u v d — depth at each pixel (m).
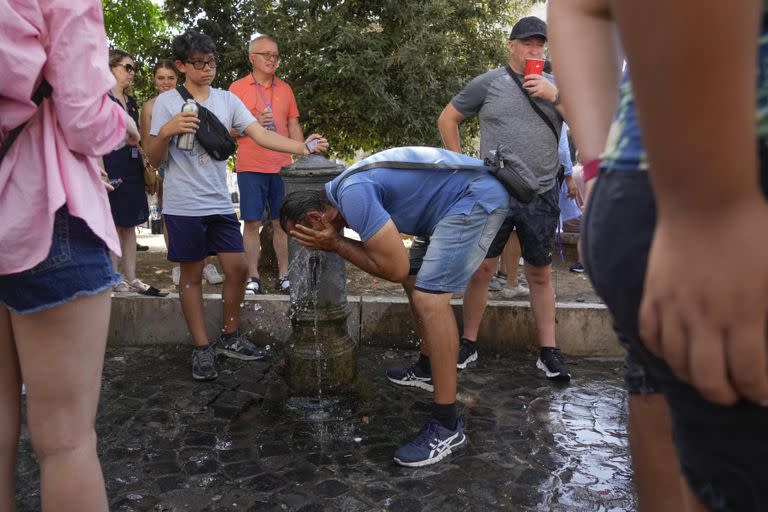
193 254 3.70
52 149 1.43
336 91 5.84
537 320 3.94
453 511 2.41
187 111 3.48
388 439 3.04
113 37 9.06
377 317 4.39
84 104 1.42
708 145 0.48
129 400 3.48
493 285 5.16
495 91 3.69
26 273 1.42
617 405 3.45
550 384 3.76
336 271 3.49
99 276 1.52
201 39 3.69
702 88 0.46
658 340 0.59
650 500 1.15
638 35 0.48
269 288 5.17
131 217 4.53
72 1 1.39
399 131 6.12
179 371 3.93
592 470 2.73
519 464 2.78
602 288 0.69
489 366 4.07
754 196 0.50
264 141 3.77
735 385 0.55
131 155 4.52
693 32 0.45
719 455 0.65
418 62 5.70
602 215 0.68
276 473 2.71
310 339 3.52
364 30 5.82
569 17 0.99
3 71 1.31
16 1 1.31
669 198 0.53
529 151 3.59
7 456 1.62
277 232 5.09
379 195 2.72
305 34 5.66
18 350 1.49
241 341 4.15
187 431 3.11
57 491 1.51
